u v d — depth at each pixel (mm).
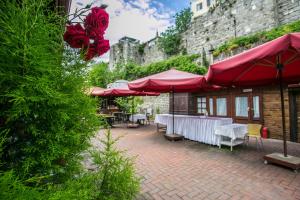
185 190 3396
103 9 1196
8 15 921
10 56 896
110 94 11562
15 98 875
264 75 5609
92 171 1674
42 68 958
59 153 1137
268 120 8289
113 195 1692
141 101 14875
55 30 1114
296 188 3432
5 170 998
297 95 7438
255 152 5945
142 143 7234
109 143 1897
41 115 1029
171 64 15047
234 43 11062
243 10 13414
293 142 7379
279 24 11461
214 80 5414
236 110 9648
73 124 1237
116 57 26938
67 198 917
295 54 4227
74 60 1225
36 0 1031
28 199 768
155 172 4254
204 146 6770
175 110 13359
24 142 1066
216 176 4020
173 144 7094
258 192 3301
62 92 1126
